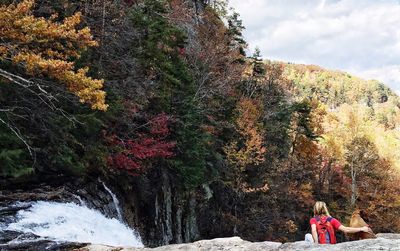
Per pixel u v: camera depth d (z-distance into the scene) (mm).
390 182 54344
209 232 30031
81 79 9445
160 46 20969
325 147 56312
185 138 20688
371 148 53281
